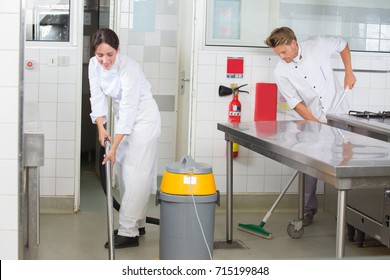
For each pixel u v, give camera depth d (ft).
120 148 13.80
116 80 12.94
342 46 16.19
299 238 15.19
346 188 8.77
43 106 16.71
